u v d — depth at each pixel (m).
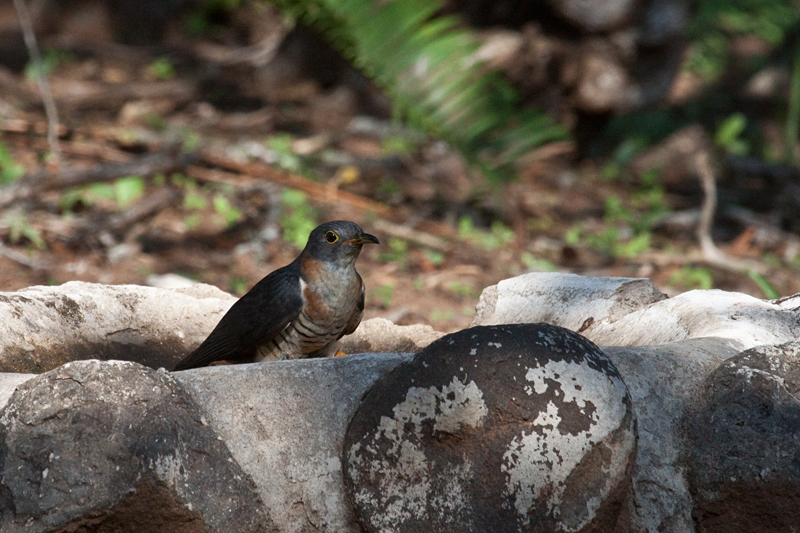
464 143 12.73
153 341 6.70
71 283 6.67
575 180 18.64
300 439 4.16
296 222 13.89
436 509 3.99
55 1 27.78
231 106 21.31
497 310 7.15
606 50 17.55
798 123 23.41
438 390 4.02
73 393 3.87
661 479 4.39
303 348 6.70
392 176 17.36
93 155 15.30
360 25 11.54
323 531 4.12
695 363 4.65
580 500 3.97
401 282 12.42
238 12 28.02
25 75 22.69
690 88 25.86
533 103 18.09
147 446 3.80
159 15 28.22
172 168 14.49
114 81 22.95
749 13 28.28
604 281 6.79
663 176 19.92
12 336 5.79
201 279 11.74
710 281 13.23
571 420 3.99
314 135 19.48
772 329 5.23
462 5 17.80
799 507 4.22
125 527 3.80
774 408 4.35
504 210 15.38
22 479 3.75
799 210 17.91
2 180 13.33
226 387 4.17
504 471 3.96
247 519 3.96
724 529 4.37
